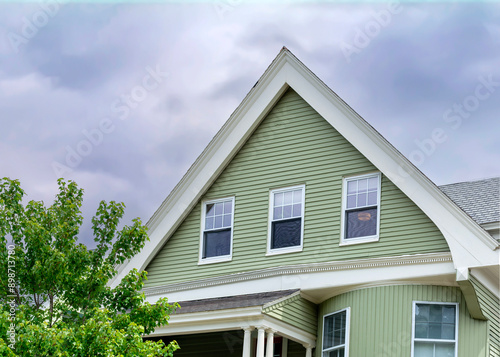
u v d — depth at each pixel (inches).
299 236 716.7
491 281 646.5
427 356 636.1
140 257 789.2
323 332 695.1
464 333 634.8
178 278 772.0
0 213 560.4
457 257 621.9
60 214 586.6
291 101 754.8
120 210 605.3
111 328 527.8
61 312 578.2
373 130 687.1
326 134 727.7
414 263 647.8
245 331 661.9
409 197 658.8
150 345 553.0
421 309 645.9
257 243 737.0
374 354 649.0
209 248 765.9
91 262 583.8
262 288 713.6
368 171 696.4
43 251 560.1
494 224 680.4
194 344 767.7
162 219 789.2
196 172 780.6
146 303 591.2
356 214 693.9
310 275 693.9
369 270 667.4
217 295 738.8
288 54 748.6
